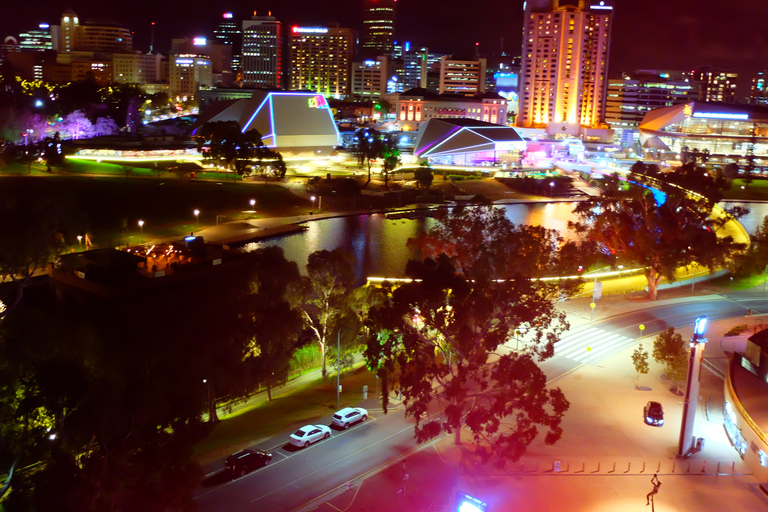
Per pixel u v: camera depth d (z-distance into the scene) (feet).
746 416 212.64
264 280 279.28
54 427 154.40
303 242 613.93
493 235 238.48
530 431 195.42
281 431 234.17
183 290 269.85
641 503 194.08
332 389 273.75
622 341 325.21
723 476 208.95
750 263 438.81
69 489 143.54
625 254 400.26
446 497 194.80
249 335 245.65
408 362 205.77
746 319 358.23
